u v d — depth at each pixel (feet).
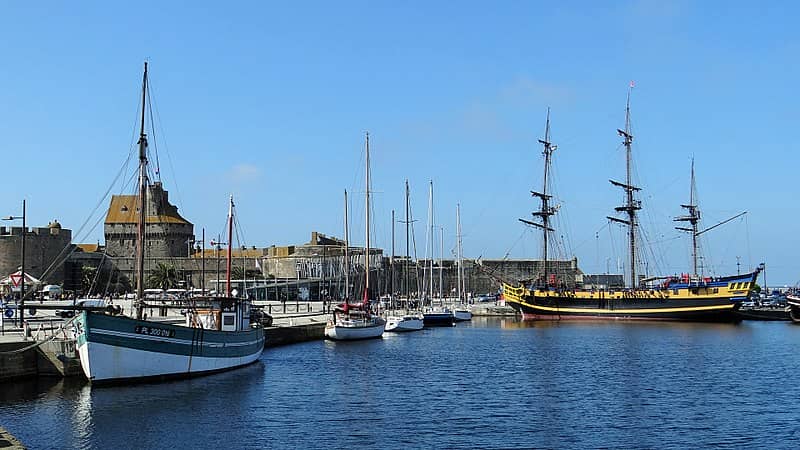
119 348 139.64
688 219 473.67
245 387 152.15
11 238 482.28
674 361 213.87
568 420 127.03
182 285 488.44
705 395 152.46
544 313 453.17
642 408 138.00
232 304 176.96
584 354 234.38
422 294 480.23
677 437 115.44
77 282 504.02
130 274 564.30
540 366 200.85
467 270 645.10
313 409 133.39
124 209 606.96
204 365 159.43
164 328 147.64
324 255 538.06
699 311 413.39
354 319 279.28
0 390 136.56
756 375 182.50
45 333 161.07
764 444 111.45
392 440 111.75
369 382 166.30
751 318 442.09
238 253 629.92
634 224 476.54
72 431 111.34
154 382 146.92
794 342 277.23
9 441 86.94
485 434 116.37
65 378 146.82
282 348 243.19
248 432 114.73
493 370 191.01
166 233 600.39
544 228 486.79
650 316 427.74
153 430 113.80
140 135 174.09
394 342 275.59
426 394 151.33
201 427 116.88
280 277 569.23
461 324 409.08
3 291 356.79
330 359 211.41
